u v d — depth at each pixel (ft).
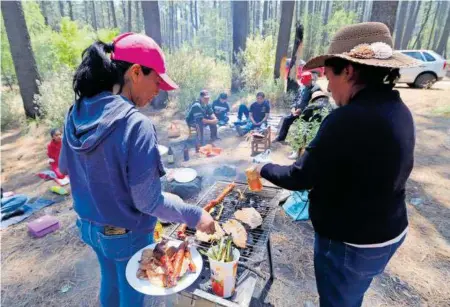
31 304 7.80
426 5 101.19
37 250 9.94
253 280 5.36
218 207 7.17
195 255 4.97
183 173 11.82
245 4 36.63
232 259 5.04
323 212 4.39
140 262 4.60
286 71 33.06
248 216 6.52
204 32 108.99
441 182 13.71
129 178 3.69
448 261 8.84
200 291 5.01
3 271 9.01
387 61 3.63
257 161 15.90
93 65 3.81
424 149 18.02
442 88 36.17
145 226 4.58
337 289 4.72
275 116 26.08
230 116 26.40
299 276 8.43
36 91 26.43
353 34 3.94
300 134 11.39
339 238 4.28
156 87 4.25
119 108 3.67
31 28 40.60
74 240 10.43
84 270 8.99
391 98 3.81
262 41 37.11
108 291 5.40
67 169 4.38
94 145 3.61
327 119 3.93
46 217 11.32
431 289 7.86
